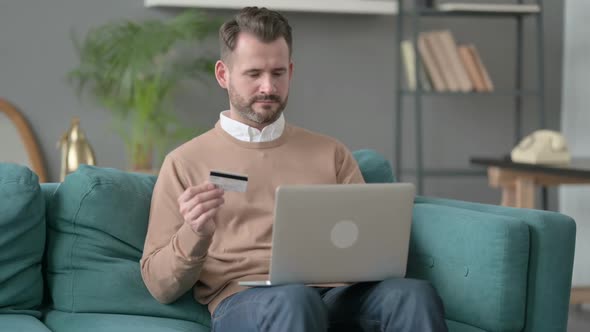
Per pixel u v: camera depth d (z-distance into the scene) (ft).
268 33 7.52
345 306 7.05
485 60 16.88
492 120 17.02
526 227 7.47
